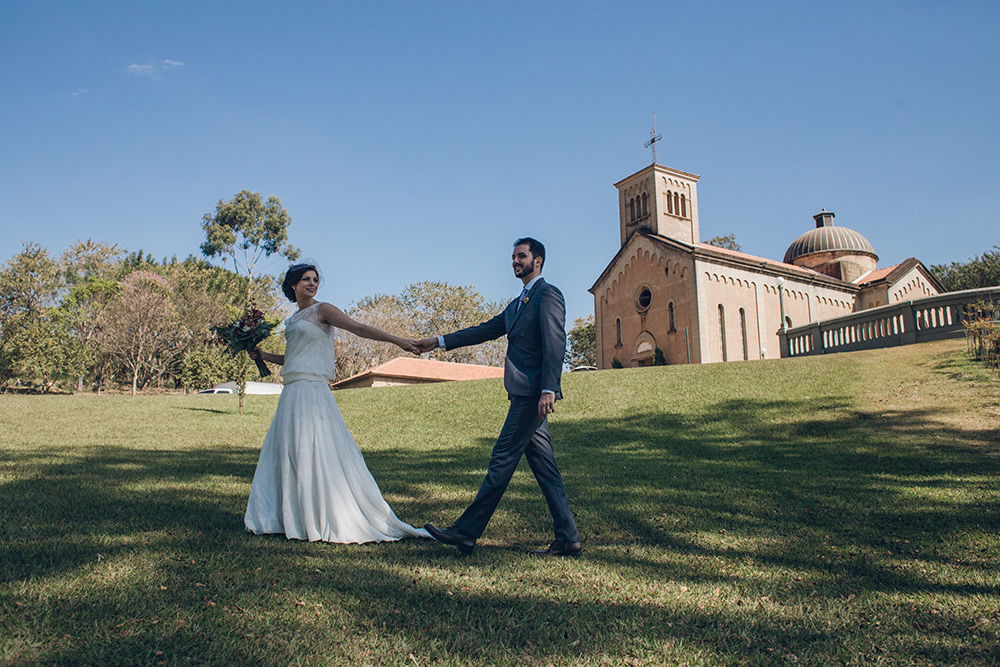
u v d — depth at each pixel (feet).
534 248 14.69
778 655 8.25
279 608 9.14
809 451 29.94
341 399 63.31
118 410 51.21
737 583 11.30
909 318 62.03
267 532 13.85
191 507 16.25
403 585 10.58
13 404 51.67
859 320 67.87
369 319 182.70
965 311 57.72
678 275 121.08
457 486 21.97
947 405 36.47
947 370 43.93
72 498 16.65
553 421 44.42
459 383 68.18
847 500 19.04
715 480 23.30
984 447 27.96
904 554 13.25
